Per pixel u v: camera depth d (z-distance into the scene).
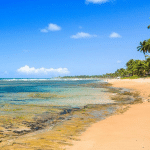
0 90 43.81
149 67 108.44
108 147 5.92
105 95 27.98
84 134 8.03
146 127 8.24
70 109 15.79
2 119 11.42
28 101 21.62
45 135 7.99
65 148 6.14
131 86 48.44
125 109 14.83
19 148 6.20
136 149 5.55
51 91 38.28
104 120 11.11
